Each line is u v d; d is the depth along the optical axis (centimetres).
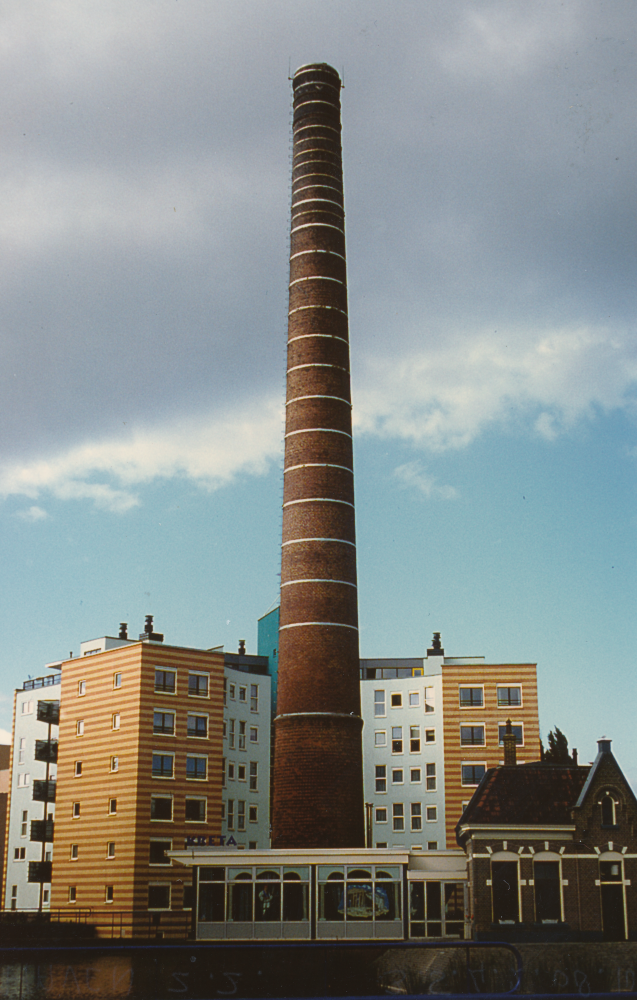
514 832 6103
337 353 8081
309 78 8638
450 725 9494
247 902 6412
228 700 9775
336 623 7531
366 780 10181
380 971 4816
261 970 4956
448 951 5356
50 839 8762
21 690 10488
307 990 4303
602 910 6003
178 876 8081
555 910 6009
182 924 7375
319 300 8125
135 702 8262
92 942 6581
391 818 10012
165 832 8125
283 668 7550
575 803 6191
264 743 10094
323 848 6638
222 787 9300
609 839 6091
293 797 7231
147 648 8381
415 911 6662
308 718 7325
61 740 8781
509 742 6838
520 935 5941
